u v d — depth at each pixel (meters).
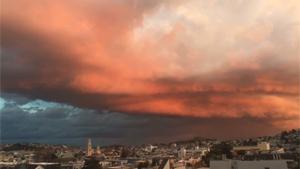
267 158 145.50
